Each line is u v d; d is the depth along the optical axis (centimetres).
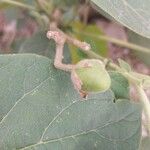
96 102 16
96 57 20
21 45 25
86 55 20
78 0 25
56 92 15
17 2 24
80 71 15
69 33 24
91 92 15
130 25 15
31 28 40
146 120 16
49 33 16
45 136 15
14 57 14
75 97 15
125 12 15
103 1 15
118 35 44
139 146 16
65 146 15
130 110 16
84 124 15
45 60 15
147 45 23
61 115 15
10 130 15
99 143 15
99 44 26
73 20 24
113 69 18
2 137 15
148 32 15
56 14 24
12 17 31
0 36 41
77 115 15
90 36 25
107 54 27
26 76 15
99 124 16
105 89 15
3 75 14
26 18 31
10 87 14
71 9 24
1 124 14
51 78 15
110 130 16
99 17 43
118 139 16
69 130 15
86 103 15
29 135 15
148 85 17
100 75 15
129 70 18
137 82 17
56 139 15
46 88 15
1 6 25
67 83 15
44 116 15
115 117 16
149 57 23
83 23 26
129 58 40
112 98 16
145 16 16
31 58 15
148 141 17
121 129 16
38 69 15
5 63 14
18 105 15
